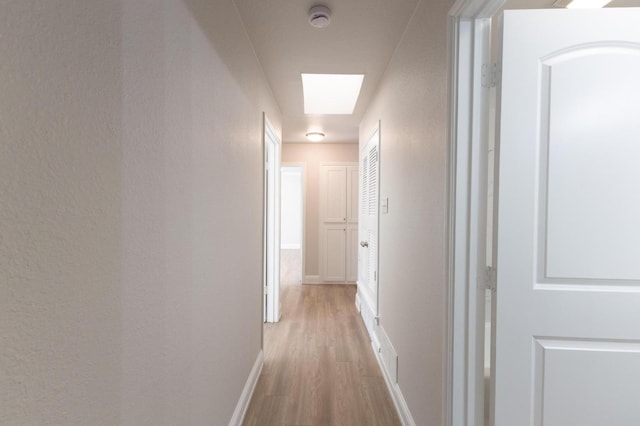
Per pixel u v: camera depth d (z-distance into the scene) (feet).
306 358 8.49
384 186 8.04
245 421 5.95
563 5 4.55
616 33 3.52
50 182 1.66
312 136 14.79
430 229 4.69
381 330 8.14
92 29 1.95
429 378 4.66
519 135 3.65
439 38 4.39
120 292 2.25
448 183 3.97
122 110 2.25
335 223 16.57
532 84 3.62
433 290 4.54
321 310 12.51
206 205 3.94
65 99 1.75
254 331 7.07
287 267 21.66
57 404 1.73
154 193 2.70
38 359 1.61
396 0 5.22
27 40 1.53
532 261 3.68
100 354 2.06
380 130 8.53
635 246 3.57
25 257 1.53
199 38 3.67
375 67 7.71
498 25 3.74
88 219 1.93
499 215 3.69
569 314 3.65
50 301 1.68
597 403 3.64
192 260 3.53
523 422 3.71
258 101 7.19
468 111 3.84
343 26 5.95
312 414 6.18
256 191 7.07
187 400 3.45
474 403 3.90
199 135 3.70
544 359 3.67
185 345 3.38
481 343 3.90
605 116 3.56
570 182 3.61
